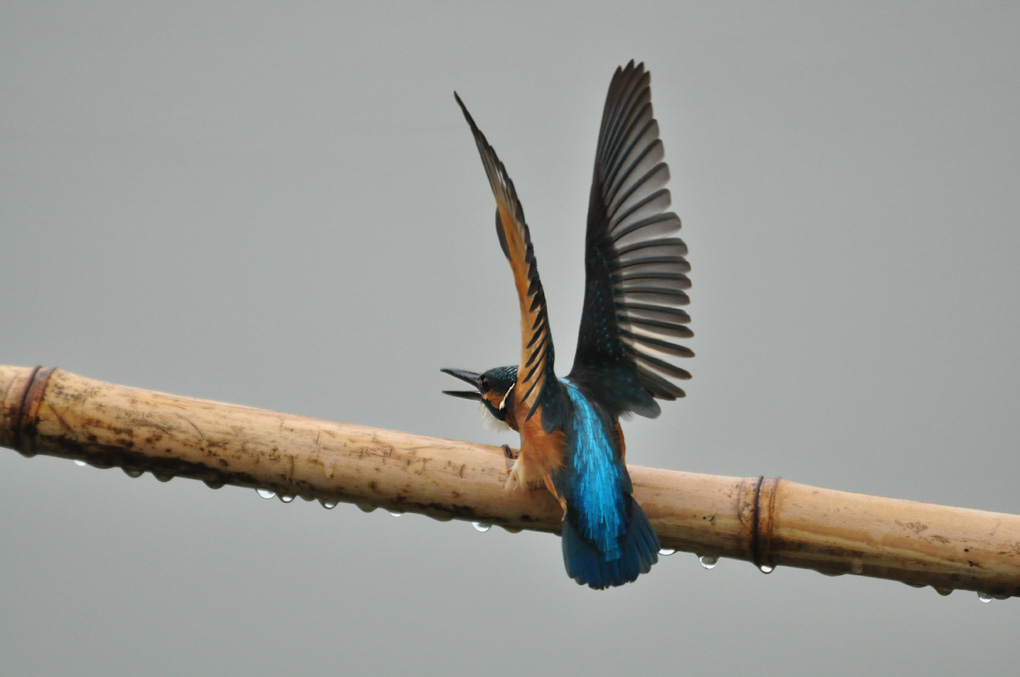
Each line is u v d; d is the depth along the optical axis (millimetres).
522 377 7438
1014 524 7391
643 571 7379
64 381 7832
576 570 7383
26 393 7730
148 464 7871
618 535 7504
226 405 7953
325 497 7945
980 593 7488
